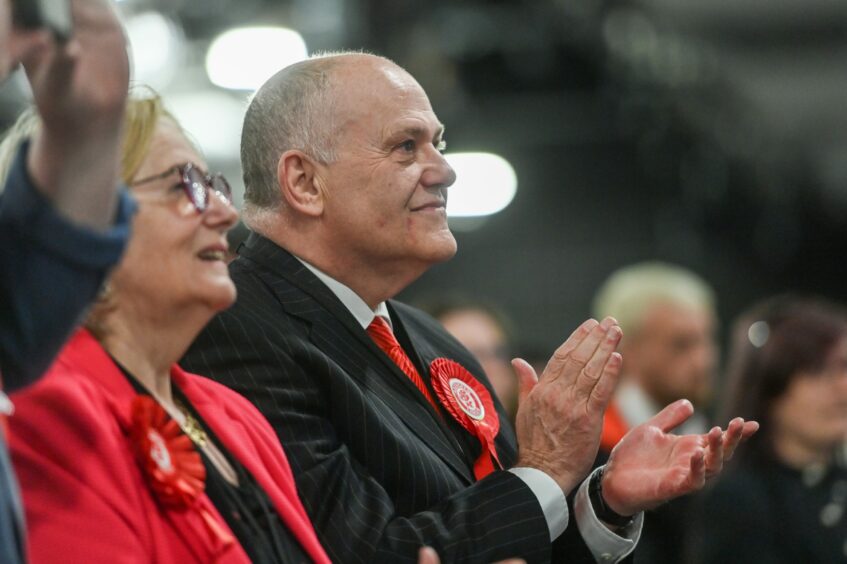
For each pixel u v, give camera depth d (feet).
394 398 19.70
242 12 56.24
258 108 20.72
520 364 19.67
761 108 70.28
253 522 15.33
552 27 68.13
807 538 30.60
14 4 11.35
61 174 12.14
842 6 60.23
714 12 60.90
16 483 12.85
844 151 74.49
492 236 76.69
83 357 14.70
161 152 15.39
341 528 17.60
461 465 19.85
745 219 78.07
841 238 80.59
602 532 19.35
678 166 74.49
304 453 18.04
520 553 17.93
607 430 35.27
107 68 12.10
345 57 20.68
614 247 76.84
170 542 14.19
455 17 67.56
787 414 31.42
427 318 22.84
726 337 79.25
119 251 12.35
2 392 12.59
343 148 19.94
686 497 32.14
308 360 18.85
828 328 31.58
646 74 66.59
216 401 16.62
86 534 13.48
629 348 37.19
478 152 72.95
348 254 20.07
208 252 15.55
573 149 76.13
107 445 13.96
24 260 12.09
